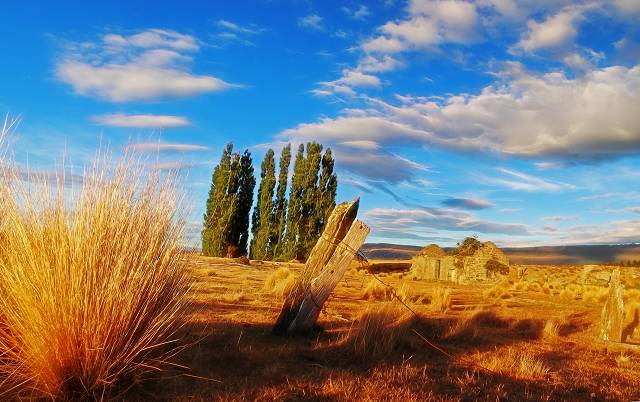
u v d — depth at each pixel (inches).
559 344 375.2
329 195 2190.0
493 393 216.4
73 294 171.9
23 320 170.9
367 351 264.4
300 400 188.2
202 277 703.1
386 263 1919.3
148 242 200.7
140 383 183.5
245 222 2059.5
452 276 1341.0
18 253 177.8
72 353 169.0
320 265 310.7
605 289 1026.1
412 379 227.1
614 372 290.2
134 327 187.2
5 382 169.0
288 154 2219.5
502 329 426.3
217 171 2026.3
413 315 377.7
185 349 239.5
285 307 309.7
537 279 1384.1
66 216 183.0
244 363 236.7
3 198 182.1
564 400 218.5
